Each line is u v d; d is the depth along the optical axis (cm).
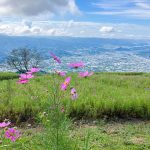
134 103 223
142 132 184
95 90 283
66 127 94
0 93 258
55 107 93
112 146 157
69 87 94
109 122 207
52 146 93
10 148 110
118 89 304
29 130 178
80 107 212
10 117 204
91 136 149
